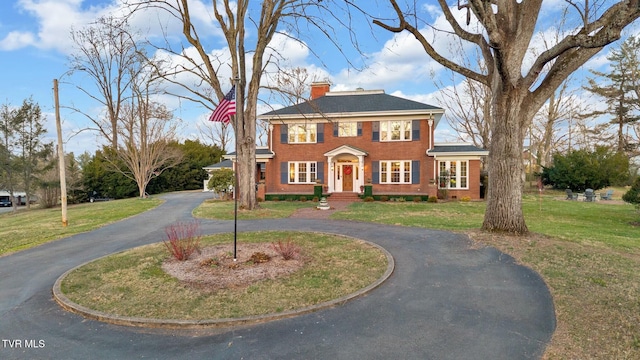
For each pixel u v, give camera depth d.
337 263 7.68
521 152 10.09
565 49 8.14
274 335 4.61
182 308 5.38
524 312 5.16
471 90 31.09
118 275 7.08
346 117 25.45
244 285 6.31
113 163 32.34
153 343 4.48
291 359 4.03
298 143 26.20
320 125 25.92
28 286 6.89
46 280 7.23
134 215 17.08
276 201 23.97
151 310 5.34
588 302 5.33
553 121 34.25
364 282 6.44
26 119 26.83
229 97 8.93
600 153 29.39
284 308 5.33
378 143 25.11
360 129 25.42
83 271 7.43
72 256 9.23
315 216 15.59
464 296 5.84
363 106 25.89
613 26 6.44
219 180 23.84
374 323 4.91
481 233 10.17
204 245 9.65
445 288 6.23
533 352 4.07
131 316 5.14
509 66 9.67
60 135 14.84
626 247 8.73
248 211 17.06
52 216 18.86
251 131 17.72
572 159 29.58
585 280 6.24
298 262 7.75
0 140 26.42
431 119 24.09
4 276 7.63
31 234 12.69
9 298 6.26
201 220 15.03
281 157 26.44
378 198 23.64
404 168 24.75
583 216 15.50
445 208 18.61
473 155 23.30
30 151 27.48
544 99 9.77
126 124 31.14
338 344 4.35
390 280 6.69
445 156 23.81
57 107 14.86
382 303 5.61
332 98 28.08
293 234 11.15
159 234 11.98
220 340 4.52
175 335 4.69
